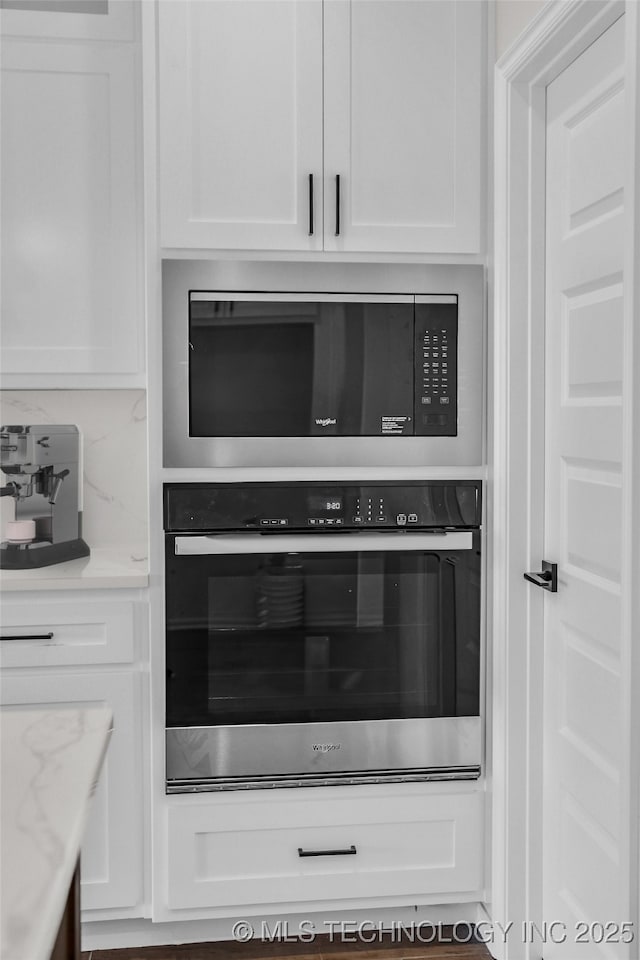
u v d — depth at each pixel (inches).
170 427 81.0
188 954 85.9
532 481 81.8
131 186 89.5
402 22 82.6
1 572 85.3
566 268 75.8
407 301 83.3
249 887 84.0
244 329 81.4
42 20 87.2
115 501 106.7
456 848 86.2
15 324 89.0
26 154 88.2
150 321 80.9
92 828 83.7
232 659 82.5
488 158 84.0
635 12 53.9
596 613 70.5
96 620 82.8
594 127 69.5
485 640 85.7
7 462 90.5
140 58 88.8
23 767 32.4
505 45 80.7
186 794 83.2
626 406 55.2
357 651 83.8
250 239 81.5
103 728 36.9
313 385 82.4
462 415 84.6
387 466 84.0
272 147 81.5
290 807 84.0
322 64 81.8
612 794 67.7
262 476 82.6
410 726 84.9
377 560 83.7
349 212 82.7
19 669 82.5
